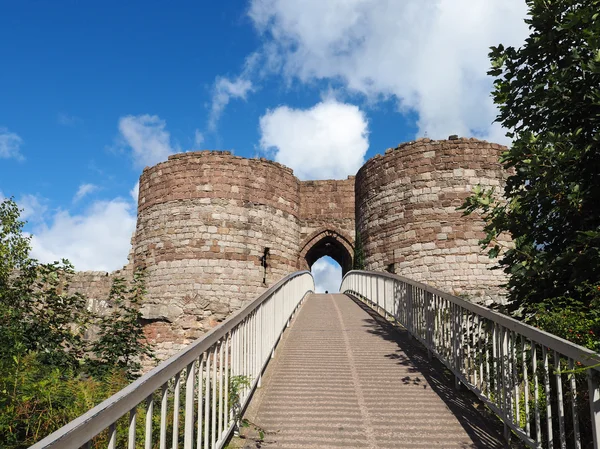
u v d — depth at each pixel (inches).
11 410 192.4
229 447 182.4
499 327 196.5
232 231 1021.2
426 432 195.9
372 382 265.0
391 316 474.6
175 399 136.6
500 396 195.9
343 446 183.2
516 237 255.6
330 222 1234.6
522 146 234.7
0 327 312.2
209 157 1045.2
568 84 233.6
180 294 984.3
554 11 241.4
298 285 587.8
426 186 877.8
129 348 417.4
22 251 396.2
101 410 92.6
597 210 228.5
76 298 409.7
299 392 248.5
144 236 1067.3
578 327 191.0
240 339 219.9
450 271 830.5
